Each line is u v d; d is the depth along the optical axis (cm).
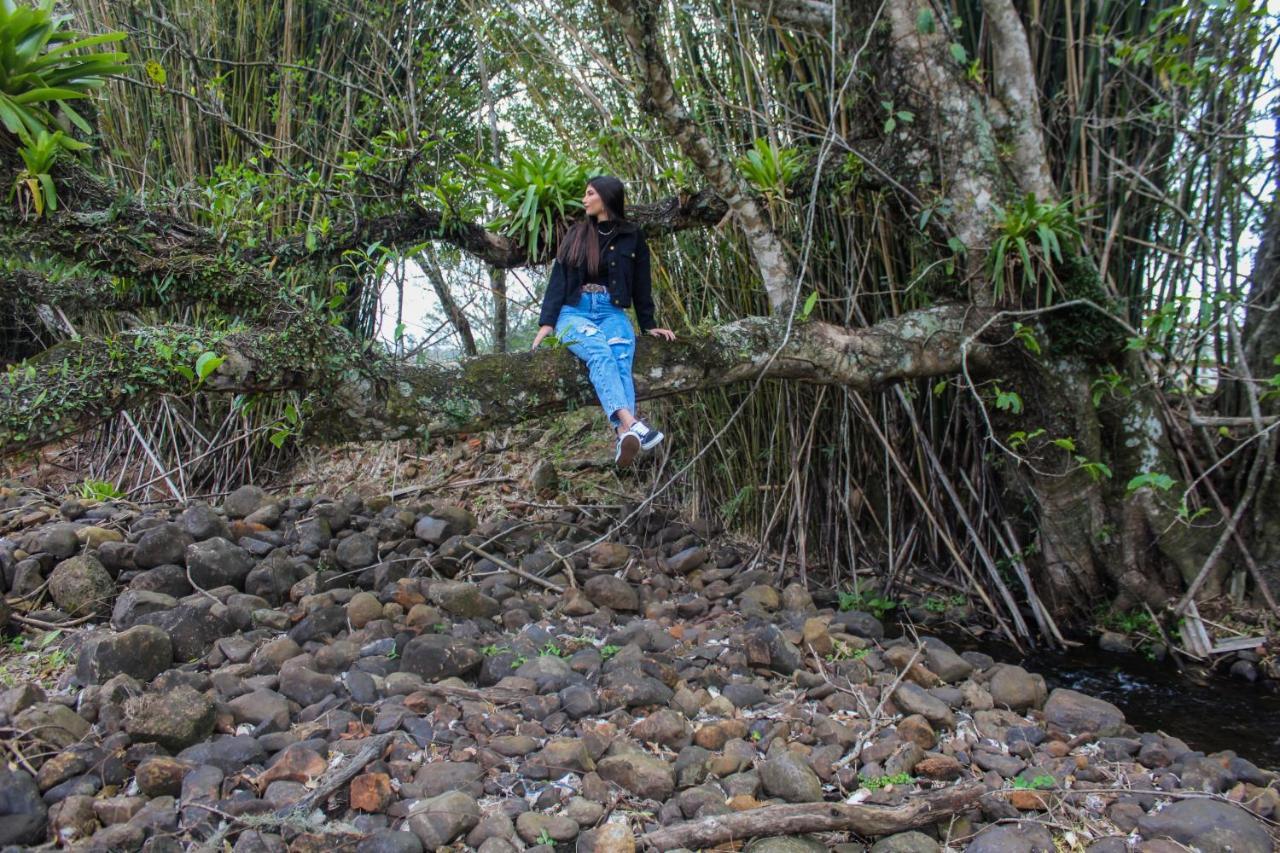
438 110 571
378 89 539
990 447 396
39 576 343
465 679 294
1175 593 376
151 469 618
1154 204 371
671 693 283
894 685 290
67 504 432
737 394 457
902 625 389
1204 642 355
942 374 363
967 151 342
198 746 234
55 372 258
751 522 474
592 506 500
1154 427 365
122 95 545
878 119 364
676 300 445
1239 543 360
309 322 304
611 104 460
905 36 343
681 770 239
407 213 367
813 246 405
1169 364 374
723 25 396
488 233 384
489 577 388
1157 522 365
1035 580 399
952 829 226
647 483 524
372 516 444
